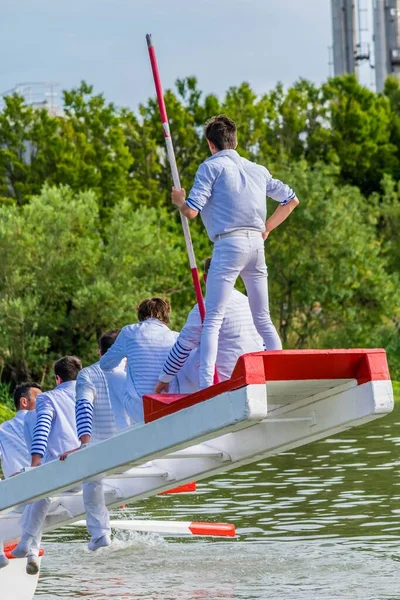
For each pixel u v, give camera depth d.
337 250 83.56
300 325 87.94
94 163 100.56
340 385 18.08
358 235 86.38
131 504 32.72
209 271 18.03
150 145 107.75
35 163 97.50
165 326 20.89
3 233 73.50
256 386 16.31
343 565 23.88
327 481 35.19
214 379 18.20
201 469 21.97
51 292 75.12
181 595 21.86
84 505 22.25
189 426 17.28
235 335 19.06
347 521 28.58
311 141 124.69
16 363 74.12
